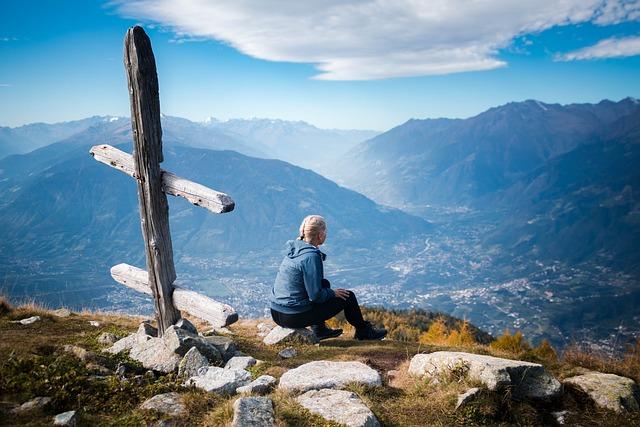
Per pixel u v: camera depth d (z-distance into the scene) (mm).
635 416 2586
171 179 3146
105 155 3354
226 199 2953
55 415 2166
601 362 3496
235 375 2635
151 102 3100
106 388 2451
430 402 2512
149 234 3213
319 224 3426
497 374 2564
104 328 3830
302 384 2559
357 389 2551
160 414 2234
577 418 2564
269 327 4395
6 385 2316
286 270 3438
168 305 3281
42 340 3197
